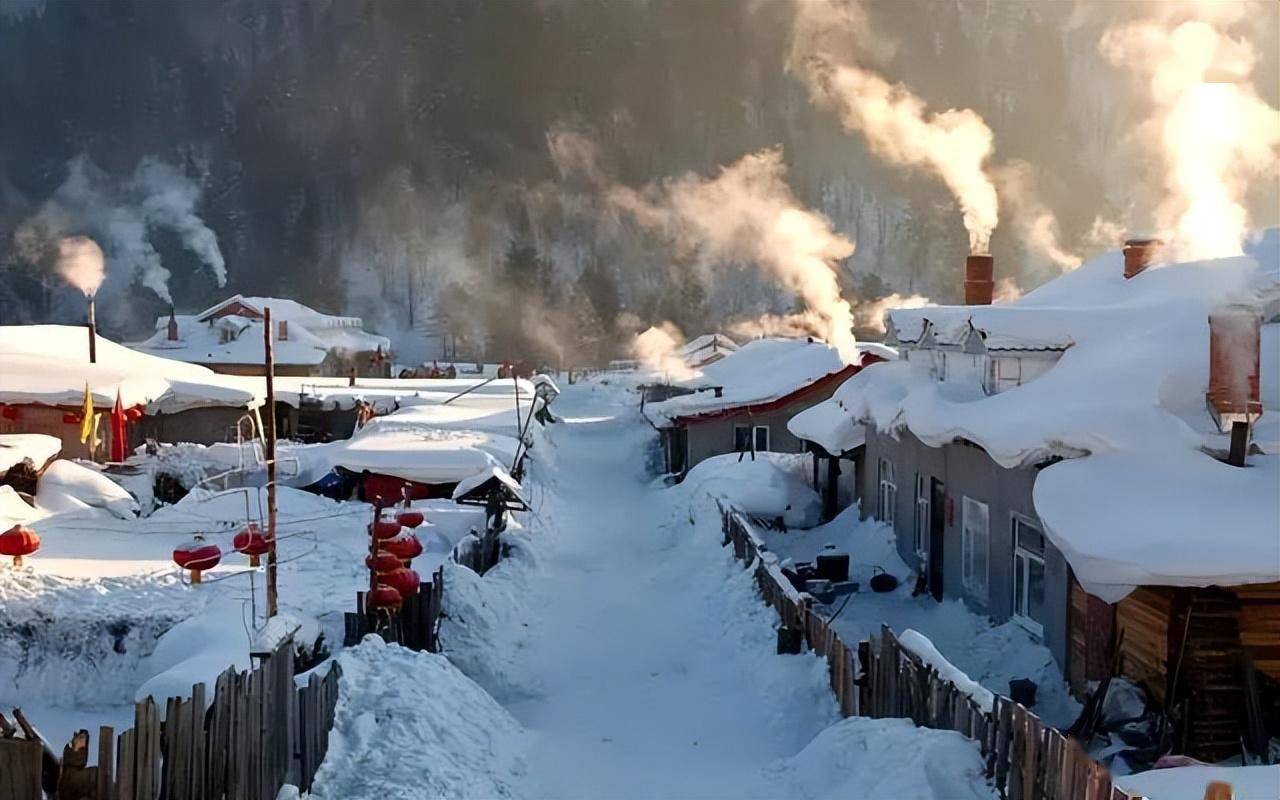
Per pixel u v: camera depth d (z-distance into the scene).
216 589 16.61
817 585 18.47
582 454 42.31
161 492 26.33
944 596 17.44
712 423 33.56
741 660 14.75
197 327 76.00
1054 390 14.04
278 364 71.19
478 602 15.96
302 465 26.80
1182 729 10.35
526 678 14.69
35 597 15.62
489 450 26.94
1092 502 11.24
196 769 7.61
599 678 14.85
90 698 14.79
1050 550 13.31
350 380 46.88
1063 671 12.88
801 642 14.09
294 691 9.22
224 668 10.95
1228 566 9.68
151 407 32.03
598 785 10.72
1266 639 10.46
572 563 22.34
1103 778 6.97
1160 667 10.79
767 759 11.57
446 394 42.28
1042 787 7.73
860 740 10.08
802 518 25.23
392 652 11.91
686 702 13.67
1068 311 15.98
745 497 25.17
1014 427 13.26
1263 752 10.22
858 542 22.19
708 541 21.92
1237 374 11.78
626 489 34.41
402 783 9.45
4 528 19.55
